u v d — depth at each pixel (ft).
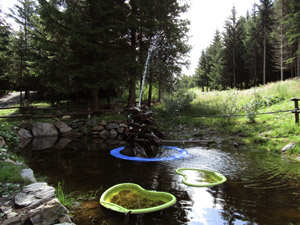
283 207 9.09
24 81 56.34
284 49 81.51
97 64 35.53
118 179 12.85
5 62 55.57
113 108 44.52
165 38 42.37
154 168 15.10
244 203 9.50
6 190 8.73
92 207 9.15
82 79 38.60
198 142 25.17
